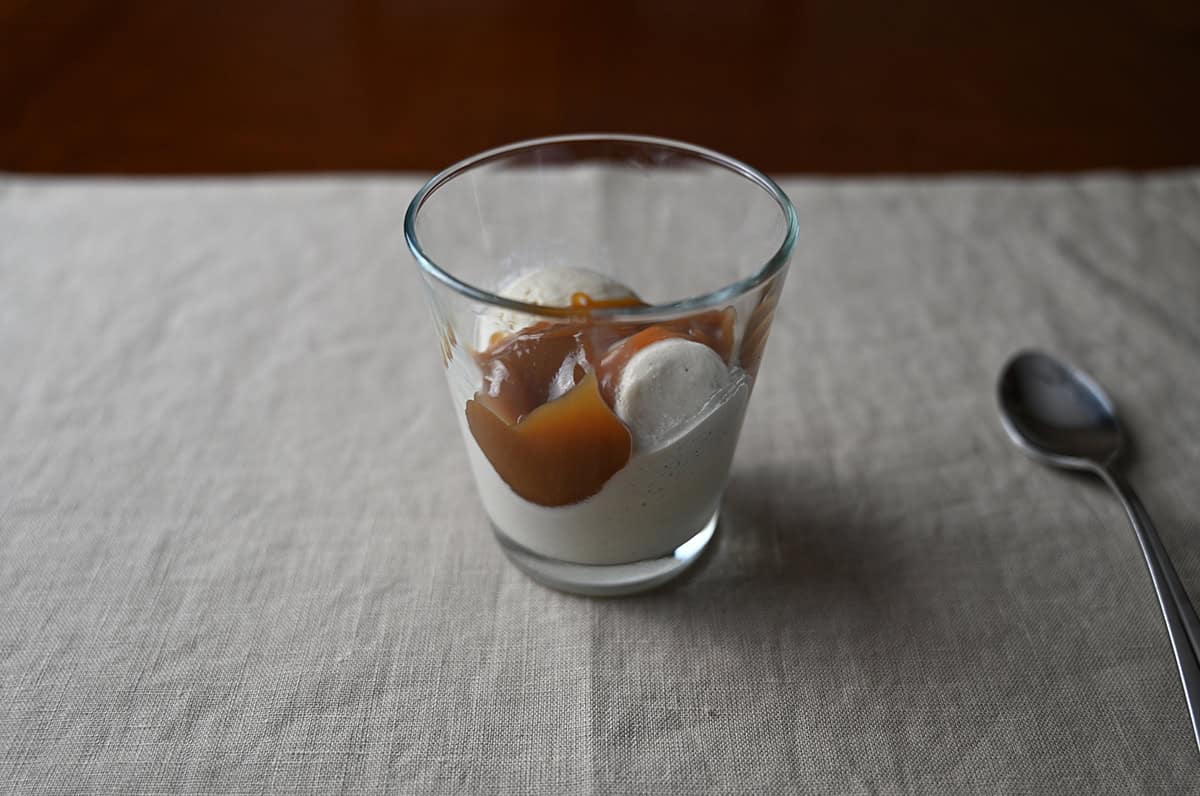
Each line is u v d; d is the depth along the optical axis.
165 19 0.66
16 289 0.39
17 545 0.29
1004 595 0.29
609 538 0.27
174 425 0.34
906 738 0.25
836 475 0.32
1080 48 0.64
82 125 0.52
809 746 0.25
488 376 0.25
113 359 0.36
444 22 0.66
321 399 0.35
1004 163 0.50
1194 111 0.56
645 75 0.59
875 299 0.40
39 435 0.33
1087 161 0.50
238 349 0.37
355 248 0.42
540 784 0.24
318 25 0.65
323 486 0.32
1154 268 0.41
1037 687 0.26
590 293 0.28
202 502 0.31
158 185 0.46
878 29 0.67
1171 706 0.26
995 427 0.34
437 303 0.25
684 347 0.25
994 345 0.37
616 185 0.36
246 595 0.28
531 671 0.27
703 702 0.26
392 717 0.26
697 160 0.29
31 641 0.27
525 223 0.32
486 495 0.28
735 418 0.27
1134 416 0.34
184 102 0.55
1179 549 0.30
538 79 0.58
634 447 0.25
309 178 0.47
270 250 0.42
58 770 0.24
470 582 0.29
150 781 0.24
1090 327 0.38
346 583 0.29
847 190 0.46
